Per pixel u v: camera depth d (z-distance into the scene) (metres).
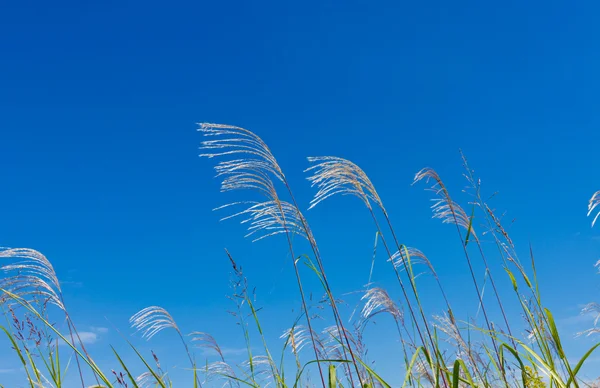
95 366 1.24
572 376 1.19
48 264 1.60
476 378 1.46
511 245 1.47
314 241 1.53
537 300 1.33
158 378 1.32
